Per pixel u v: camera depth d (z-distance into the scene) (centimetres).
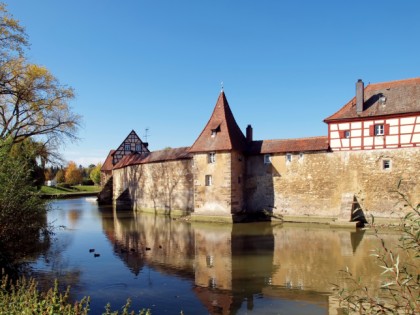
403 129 2736
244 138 3512
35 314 653
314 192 3072
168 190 3941
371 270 1482
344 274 1434
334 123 3006
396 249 1800
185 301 1189
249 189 3375
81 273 1493
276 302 1168
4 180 1216
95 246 2061
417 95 2777
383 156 2797
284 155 3228
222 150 3175
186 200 3703
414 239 498
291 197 3175
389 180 2764
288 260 1694
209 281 1394
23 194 1272
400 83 2942
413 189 2677
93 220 3372
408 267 1188
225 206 3156
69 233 2553
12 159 1299
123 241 2228
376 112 2841
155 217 3634
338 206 2956
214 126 3338
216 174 3212
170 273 1503
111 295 1243
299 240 2198
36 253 1845
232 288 1312
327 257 1731
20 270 1495
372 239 2169
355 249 1892
